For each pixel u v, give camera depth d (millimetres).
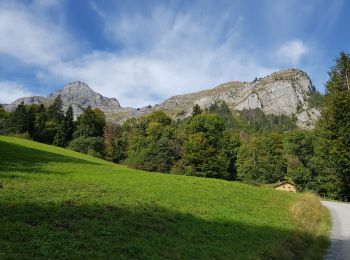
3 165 36094
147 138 138000
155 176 46344
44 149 65625
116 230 18938
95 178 35625
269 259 19891
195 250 18656
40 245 14789
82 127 154125
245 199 38344
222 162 100312
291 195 48844
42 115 154000
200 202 32000
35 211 19484
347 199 72500
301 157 107000
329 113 68812
